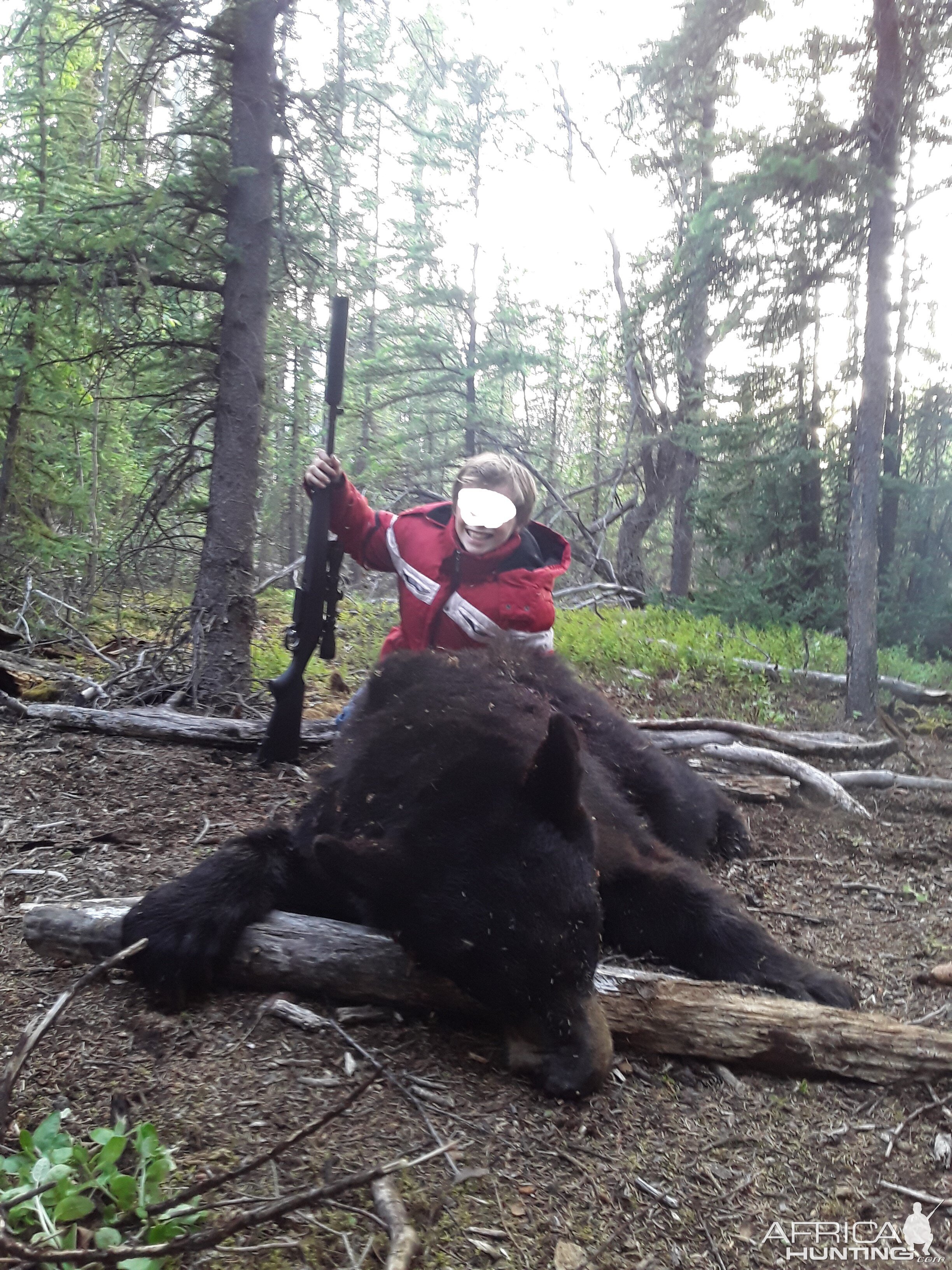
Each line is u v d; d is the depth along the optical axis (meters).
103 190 7.54
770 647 10.46
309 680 8.09
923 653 13.35
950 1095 2.82
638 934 3.50
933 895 4.62
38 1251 1.77
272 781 5.43
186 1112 2.46
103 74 10.40
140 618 9.84
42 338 7.89
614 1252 2.17
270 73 7.31
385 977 3.01
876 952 3.91
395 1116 2.52
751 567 13.99
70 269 6.79
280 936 3.09
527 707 3.52
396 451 20.23
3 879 3.86
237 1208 2.13
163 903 3.06
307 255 7.82
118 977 3.10
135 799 4.95
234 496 7.21
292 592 12.78
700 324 10.41
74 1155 2.16
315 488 5.07
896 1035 2.91
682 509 19.09
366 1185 2.24
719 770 6.29
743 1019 2.92
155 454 10.59
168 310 7.61
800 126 8.39
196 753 5.84
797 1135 2.64
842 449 13.65
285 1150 2.13
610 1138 2.55
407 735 3.23
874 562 7.97
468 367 20.16
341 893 3.26
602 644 9.72
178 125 7.54
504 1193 2.30
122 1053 2.71
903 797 6.15
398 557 4.68
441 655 3.89
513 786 2.88
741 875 4.75
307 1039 2.84
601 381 23.42
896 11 7.90
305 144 7.51
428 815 2.86
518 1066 2.75
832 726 7.91
